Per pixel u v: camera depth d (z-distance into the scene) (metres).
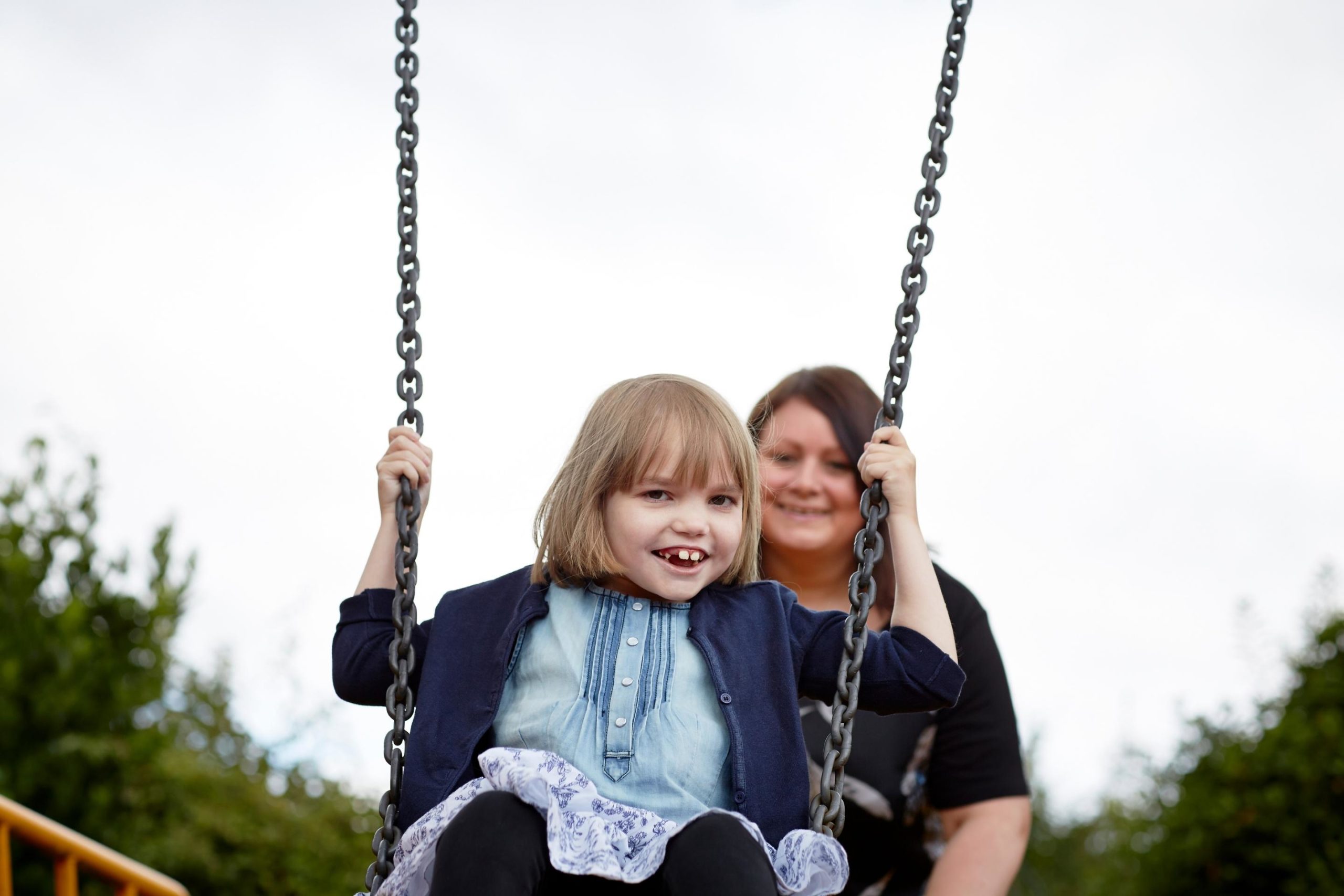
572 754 2.35
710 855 2.10
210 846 7.03
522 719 2.41
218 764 7.68
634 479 2.48
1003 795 3.28
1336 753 7.21
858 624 2.41
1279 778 7.37
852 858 3.21
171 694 7.91
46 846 4.12
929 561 2.51
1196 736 8.26
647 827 2.24
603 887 2.25
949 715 3.30
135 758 6.71
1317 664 7.95
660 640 2.47
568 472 2.55
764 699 2.43
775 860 2.27
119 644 6.94
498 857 2.10
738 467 2.53
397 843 2.33
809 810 2.40
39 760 6.49
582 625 2.49
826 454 3.40
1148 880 7.68
